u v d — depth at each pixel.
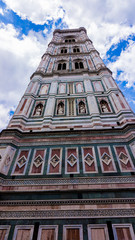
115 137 10.05
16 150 9.62
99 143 9.82
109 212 6.51
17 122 11.84
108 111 13.25
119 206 6.65
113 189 7.14
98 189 7.18
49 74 20.45
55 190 7.24
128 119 11.38
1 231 6.14
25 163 8.84
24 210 6.73
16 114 12.77
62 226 6.22
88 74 20.00
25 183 7.73
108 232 5.95
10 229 6.20
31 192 7.28
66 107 14.25
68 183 7.63
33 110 14.01
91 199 6.91
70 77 19.66
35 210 6.72
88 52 27.83
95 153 9.24
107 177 7.80
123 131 10.34
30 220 6.44
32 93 15.86
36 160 9.02
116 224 6.16
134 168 8.16
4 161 8.52
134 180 7.57
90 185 7.50
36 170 8.43
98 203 6.79
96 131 10.52
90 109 13.44
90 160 8.84
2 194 7.27
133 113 12.22
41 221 6.40
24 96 15.34
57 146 9.83
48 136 10.45
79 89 16.94
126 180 7.61
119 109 12.70
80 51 29.33
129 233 5.88
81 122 12.15
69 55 27.53
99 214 6.48
